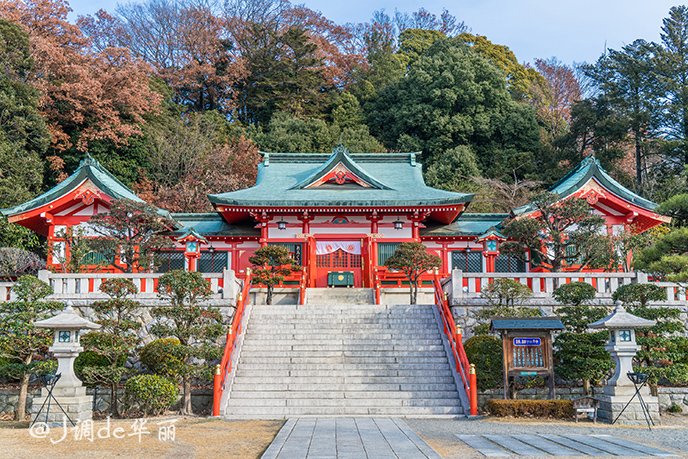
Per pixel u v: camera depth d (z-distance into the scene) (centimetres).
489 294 1845
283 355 1736
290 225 2841
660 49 5125
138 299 1834
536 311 1719
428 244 2944
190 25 7012
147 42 6938
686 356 1647
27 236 3306
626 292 1599
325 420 1392
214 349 1521
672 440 1139
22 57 4047
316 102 6556
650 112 5028
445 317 1834
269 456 944
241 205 2681
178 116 5841
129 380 1442
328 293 2570
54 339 1407
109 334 1526
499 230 2777
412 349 1761
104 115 4606
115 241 2181
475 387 1482
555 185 3088
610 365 1498
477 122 5738
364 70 7312
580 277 1895
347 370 1667
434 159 5638
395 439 1112
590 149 5562
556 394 1656
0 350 1498
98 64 4794
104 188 2644
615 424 1356
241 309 1847
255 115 6806
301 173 3278
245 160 5041
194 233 2597
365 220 2848
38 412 1323
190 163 4903
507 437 1149
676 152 4703
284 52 6738
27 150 4069
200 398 1648
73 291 1858
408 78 6284
